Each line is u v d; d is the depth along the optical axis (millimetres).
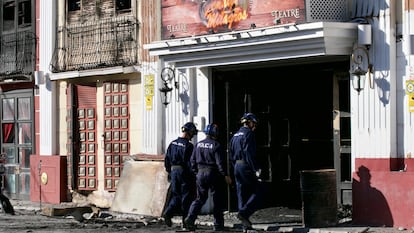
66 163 21188
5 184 22984
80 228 15656
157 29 18562
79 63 20578
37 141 22078
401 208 14375
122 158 19719
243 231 14859
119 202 18156
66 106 21219
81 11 20656
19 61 22391
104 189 20156
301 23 14922
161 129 18625
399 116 14805
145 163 18047
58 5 21328
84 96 20688
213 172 14766
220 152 14719
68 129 21094
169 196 17234
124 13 19562
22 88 22531
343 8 15258
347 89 16094
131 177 18172
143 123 18938
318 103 16891
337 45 14977
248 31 15688
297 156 17359
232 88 17859
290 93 17359
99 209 18016
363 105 15133
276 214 16781
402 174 14375
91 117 20500
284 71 17188
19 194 22609
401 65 14750
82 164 20719
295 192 17406
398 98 14812
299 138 17312
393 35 14773
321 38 14758
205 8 16547
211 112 17812
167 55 17625
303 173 14891
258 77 17641
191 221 14828
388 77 14758
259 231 14977
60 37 21188
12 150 22906
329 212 14820
